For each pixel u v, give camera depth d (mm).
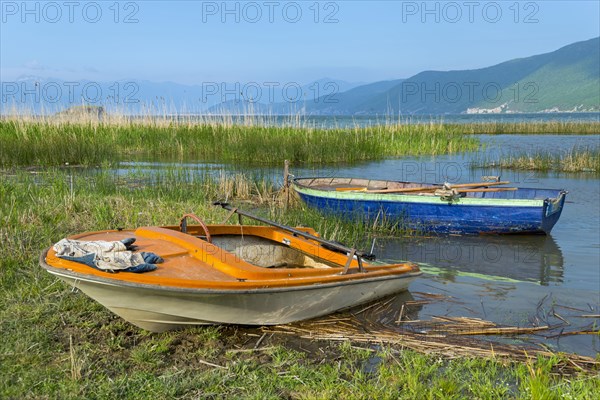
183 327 5836
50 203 10109
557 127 48719
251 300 5723
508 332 6422
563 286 8320
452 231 11633
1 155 18469
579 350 6016
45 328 5527
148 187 13312
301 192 12867
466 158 26188
